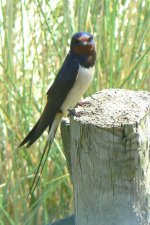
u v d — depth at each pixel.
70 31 10.34
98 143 5.96
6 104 10.65
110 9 10.46
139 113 6.22
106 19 10.27
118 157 5.95
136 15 10.84
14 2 11.02
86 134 6.03
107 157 5.96
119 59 10.51
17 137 10.30
